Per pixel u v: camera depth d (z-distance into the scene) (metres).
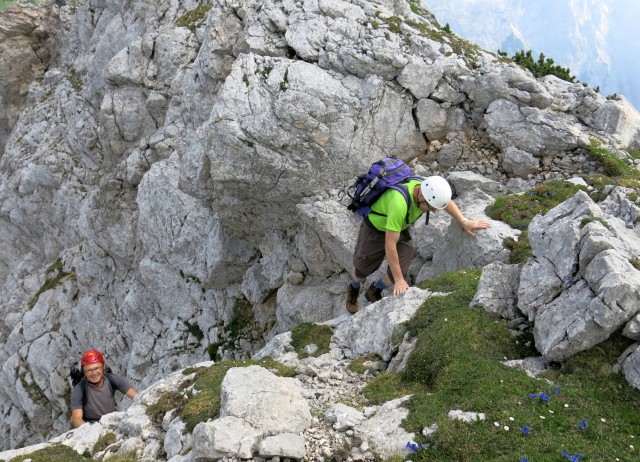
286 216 18.28
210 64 19.86
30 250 42.34
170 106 25.72
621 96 17.73
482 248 11.98
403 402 7.98
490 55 18.17
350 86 16.55
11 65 49.34
